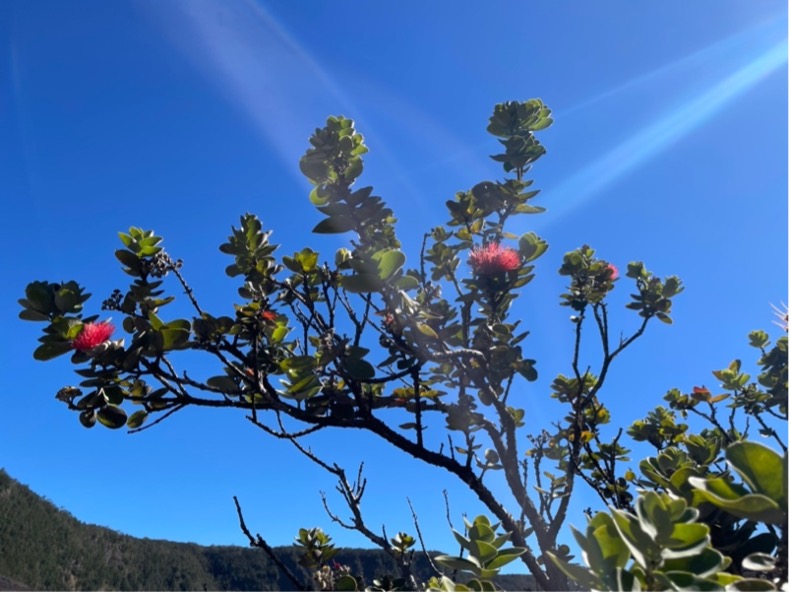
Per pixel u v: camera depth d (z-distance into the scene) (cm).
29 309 260
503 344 298
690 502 149
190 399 257
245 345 283
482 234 342
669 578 105
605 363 314
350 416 269
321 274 283
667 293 356
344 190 285
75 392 254
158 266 276
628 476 368
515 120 341
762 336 409
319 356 268
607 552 114
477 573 170
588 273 336
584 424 352
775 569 127
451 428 293
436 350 275
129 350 250
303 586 277
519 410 344
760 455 108
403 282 256
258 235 291
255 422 254
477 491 259
